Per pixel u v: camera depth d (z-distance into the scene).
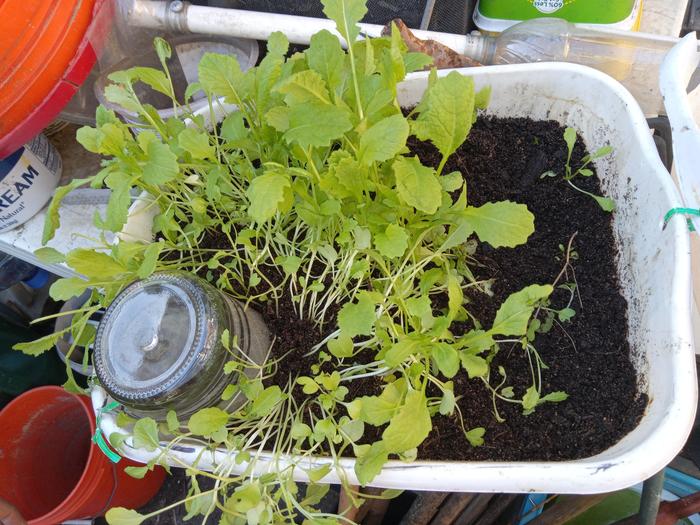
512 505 0.85
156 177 0.52
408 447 0.45
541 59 0.89
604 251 0.64
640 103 0.93
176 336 0.49
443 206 0.56
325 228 0.63
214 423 0.49
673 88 0.55
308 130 0.46
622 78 0.90
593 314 0.61
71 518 0.96
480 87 0.70
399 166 0.49
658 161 0.58
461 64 0.80
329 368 0.59
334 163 0.52
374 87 0.51
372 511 0.86
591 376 0.58
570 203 0.68
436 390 0.58
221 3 1.01
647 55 0.88
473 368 0.52
